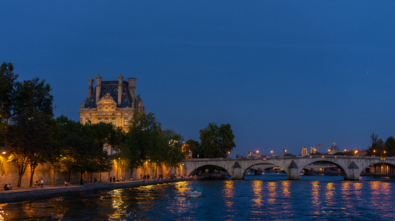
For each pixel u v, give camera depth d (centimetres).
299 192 8906
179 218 5066
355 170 14462
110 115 16675
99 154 9094
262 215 5412
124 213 5288
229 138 16800
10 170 6888
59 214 4978
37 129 6744
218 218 5119
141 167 12812
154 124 12144
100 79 17588
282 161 14588
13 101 7256
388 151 19962
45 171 7962
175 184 11394
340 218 5288
